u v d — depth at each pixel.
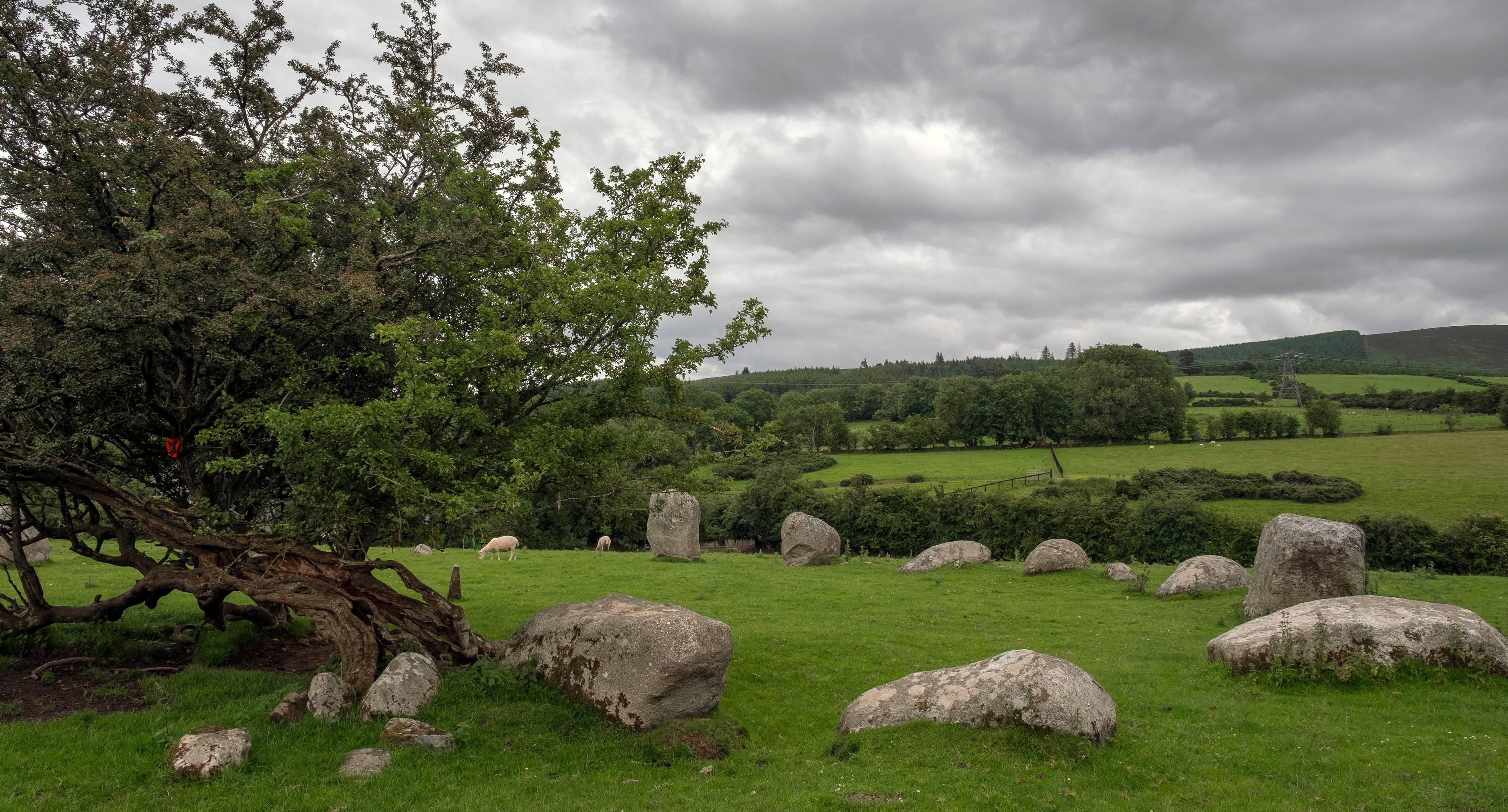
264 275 14.70
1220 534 52.81
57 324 13.17
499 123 18.69
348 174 16.20
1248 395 159.12
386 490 13.83
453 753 12.80
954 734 12.50
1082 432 111.75
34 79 14.26
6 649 16.97
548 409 16.86
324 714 13.80
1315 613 16.00
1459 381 167.12
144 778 11.53
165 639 19.48
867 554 64.12
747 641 21.02
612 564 36.91
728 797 11.27
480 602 26.66
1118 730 12.91
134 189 15.27
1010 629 22.83
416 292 16.83
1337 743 12.16
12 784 11.04
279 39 17.53
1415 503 64.44
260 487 16.66
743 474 89.88
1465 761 11.21
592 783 11.93
